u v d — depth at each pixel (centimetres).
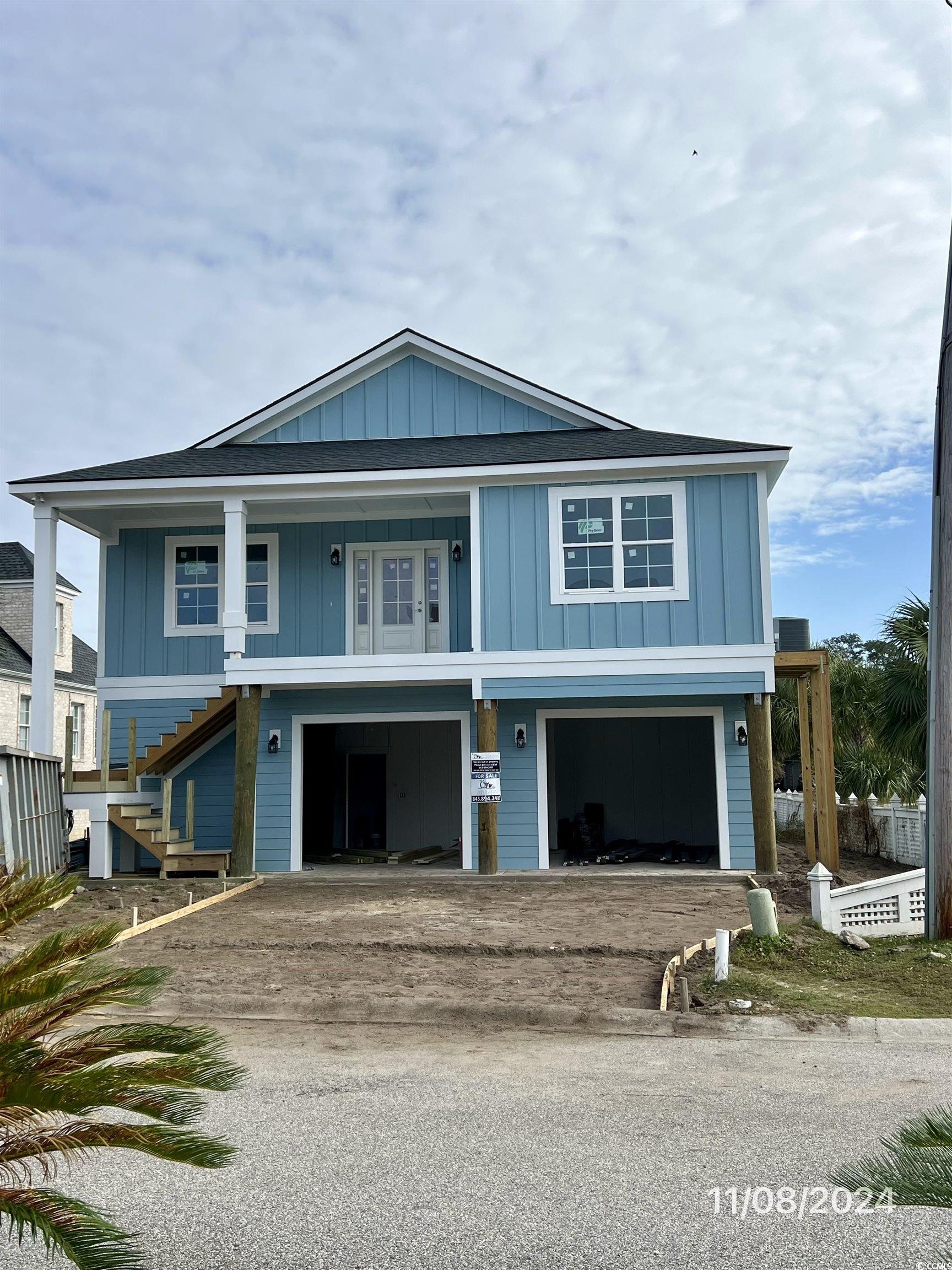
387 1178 489
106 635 1766
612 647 1545
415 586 1770
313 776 1947
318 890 1442
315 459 1678
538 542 1575
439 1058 705
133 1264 304
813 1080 646
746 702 1574
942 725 1038
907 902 1106
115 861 1656
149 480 1577
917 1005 829
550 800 1956
